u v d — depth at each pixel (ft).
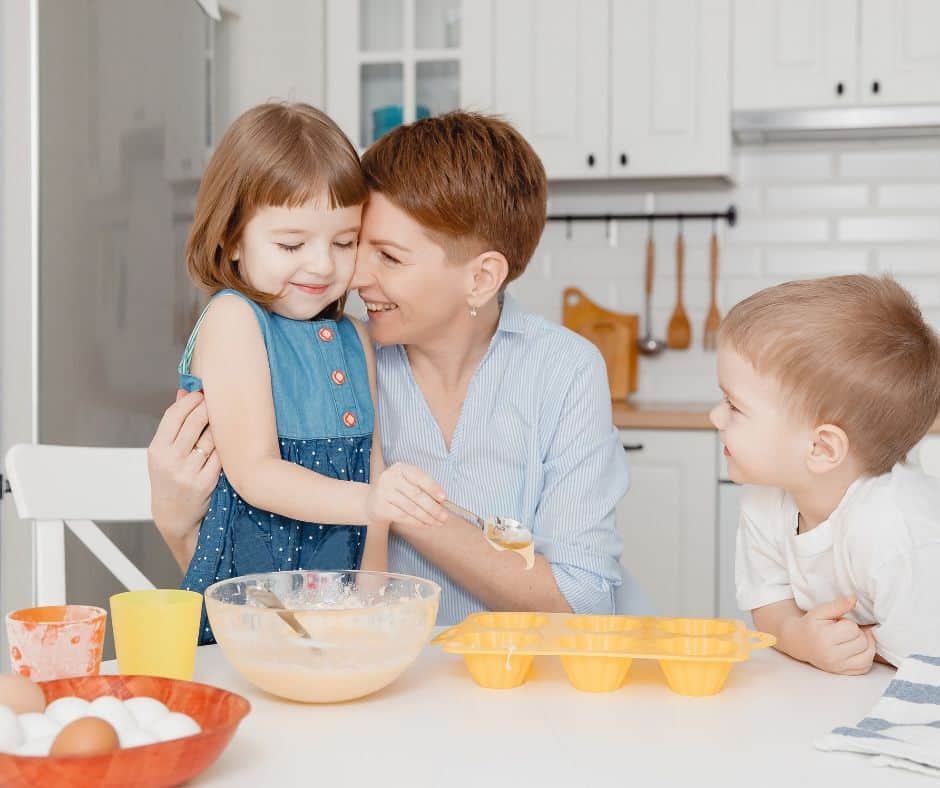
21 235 6.84
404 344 4.74
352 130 11.86
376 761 2.60
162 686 2.67
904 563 3.56
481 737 2.78
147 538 8.33
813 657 3.52
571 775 2.52
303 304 4.33
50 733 2.42
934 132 11.59
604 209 12.51
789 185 12.16
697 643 3.21
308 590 3.45
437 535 4.51
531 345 4.94
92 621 2.96
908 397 3.69
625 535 10.61
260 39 11.18
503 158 4.48
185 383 4.28
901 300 3.81
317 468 4.35
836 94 11.03
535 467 4.89
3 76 6.82
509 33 11.50
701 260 12.31
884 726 2.80
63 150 7.11
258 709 3.00
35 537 4.65
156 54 8.65
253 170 4.09
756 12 11.16
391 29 11.88
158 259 8.71
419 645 3.09
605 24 11.35
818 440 3.72
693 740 2.78
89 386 7.48
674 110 11.27
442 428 4.97
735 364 3.81
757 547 4.13
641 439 10.57
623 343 12.25
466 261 4.50
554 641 3.27
